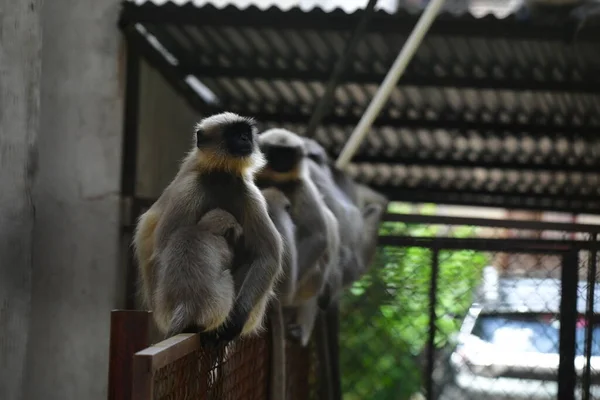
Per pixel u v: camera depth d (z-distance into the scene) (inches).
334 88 352.2
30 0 293.4
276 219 287.4
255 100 451.2
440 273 383.2
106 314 337.4
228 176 230.8
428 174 492.4
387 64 393.4
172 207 221.1
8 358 292.2
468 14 339.3
